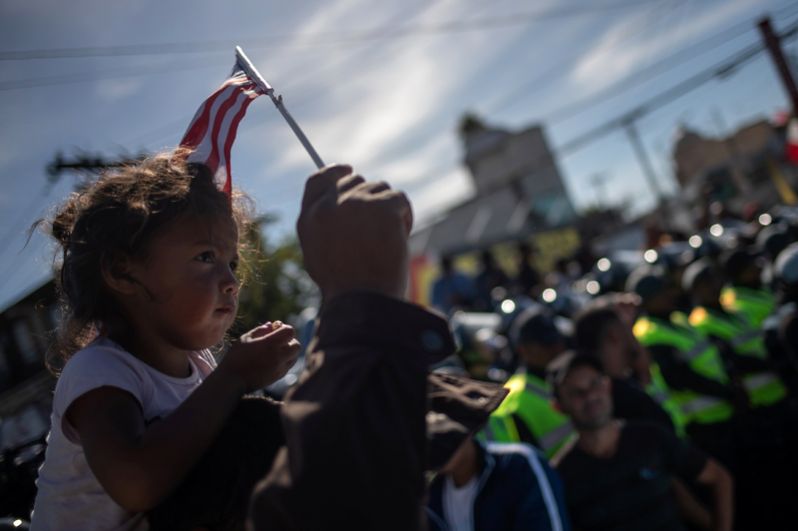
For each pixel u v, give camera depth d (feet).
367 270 2.72
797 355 14.69
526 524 8.25
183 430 2.93
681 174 110.93
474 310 31.17
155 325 3.45
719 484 10.54
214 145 3.74
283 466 2.40
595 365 10.11
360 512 2.23
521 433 12.15
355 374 2.47
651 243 32.14
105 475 2.88
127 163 3.78
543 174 110.63
